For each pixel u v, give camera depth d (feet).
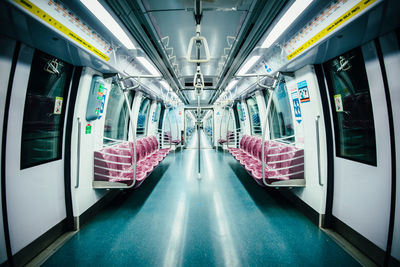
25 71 5.12
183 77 17.03
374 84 5.08
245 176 13.96
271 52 7.69
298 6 4.51
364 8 3.69
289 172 8.21
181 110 28.07
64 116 6.85
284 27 5.58
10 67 4.76
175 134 26.78
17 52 4.87
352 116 6.00
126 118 13.03
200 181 12.73
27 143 5.37
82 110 7.05
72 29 4.76
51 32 4.33
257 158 12.60
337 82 6.53
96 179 7.88
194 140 42.42
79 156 6.79
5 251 4.68
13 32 4.34
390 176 4.79
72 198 6.79
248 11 4.99
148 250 5.68
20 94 5.05
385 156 4.91
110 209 8.52
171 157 21.83
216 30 8.40
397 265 4.58
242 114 19.30
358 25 4.17
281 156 9.37
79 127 6.80
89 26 5.25
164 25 8.01
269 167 10.30
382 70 4.80
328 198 6.85
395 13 3.63
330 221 6.89
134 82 10.91
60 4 4.19
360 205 5.67
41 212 5.74
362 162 5.62
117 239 6.24
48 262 5.19
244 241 6.12
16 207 4.98
